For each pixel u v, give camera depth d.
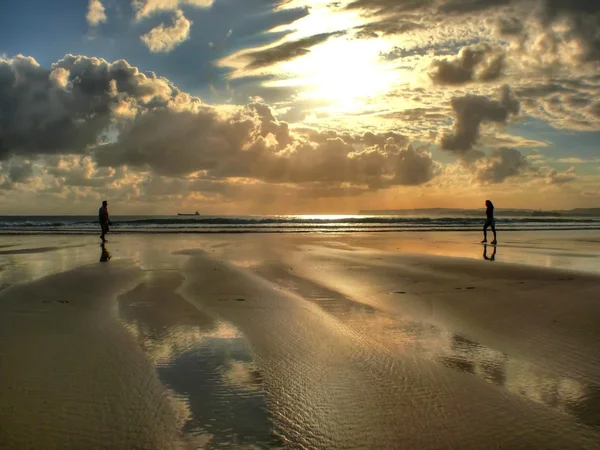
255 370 5.77
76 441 4.07
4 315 8.41
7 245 23.58
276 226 46.38
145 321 8.02
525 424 4.45
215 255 18.47
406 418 4.56
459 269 14.48
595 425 4.45
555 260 17.31
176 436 4.19
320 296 10.26
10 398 4.91
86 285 11.40
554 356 6.38
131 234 33.59
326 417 4.56
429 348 6.68
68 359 6.10
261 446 4.04
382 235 33.34
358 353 6.43
